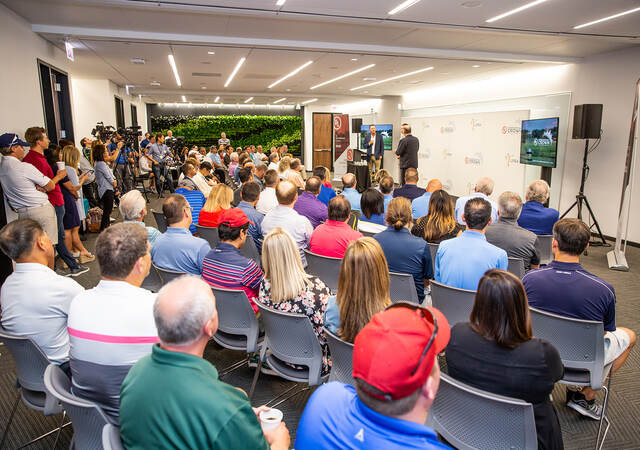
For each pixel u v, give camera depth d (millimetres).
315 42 7152
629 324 4094
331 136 21797
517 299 1490
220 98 18297
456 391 1542
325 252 3297
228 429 1072
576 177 8406
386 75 10773
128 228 1653
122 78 11711
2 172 4352
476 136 11477
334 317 2010
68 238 5723
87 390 1564
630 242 7289
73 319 1570
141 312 1562
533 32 6168
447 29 6059
